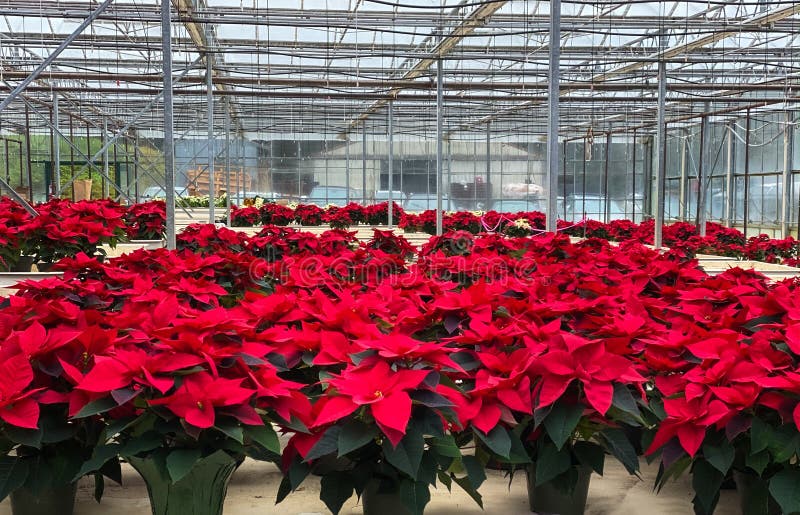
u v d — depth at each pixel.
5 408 2.21
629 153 28.95
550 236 6.53
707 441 2.50
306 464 2.42
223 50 12.41
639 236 15.64
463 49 15.62
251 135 28.39
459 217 15.30
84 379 2.20
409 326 3.16
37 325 2.45
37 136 26.59
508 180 29.34
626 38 14.96
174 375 2.30
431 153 29.06
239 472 3.19
